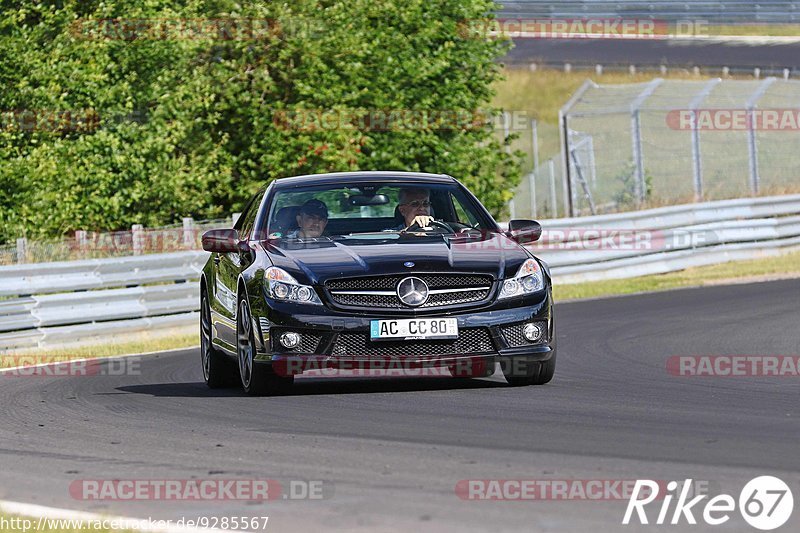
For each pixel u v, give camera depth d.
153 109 62.38
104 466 16.06
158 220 63.12
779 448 15.75
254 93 66.38
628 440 16.55
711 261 56.19
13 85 59.25
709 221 56.53
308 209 23.80
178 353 34.00
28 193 58.41
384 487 13.83
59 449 17.61
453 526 11.89
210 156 64.75
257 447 16.89
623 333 33.59
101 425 19.83
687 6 139.12
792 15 138.25
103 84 60.31
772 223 58.88
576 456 15.40
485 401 20.66
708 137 85.94
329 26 67.44
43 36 61.16
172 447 17.25
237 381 25.75
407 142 69.94
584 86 69.25
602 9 140.50
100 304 40.81
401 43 70.06
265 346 21.61
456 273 21.47
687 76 118.62
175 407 21.64
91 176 59.91
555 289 49.59
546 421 18.39
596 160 88.38
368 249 22.20
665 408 19.70
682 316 37.75
